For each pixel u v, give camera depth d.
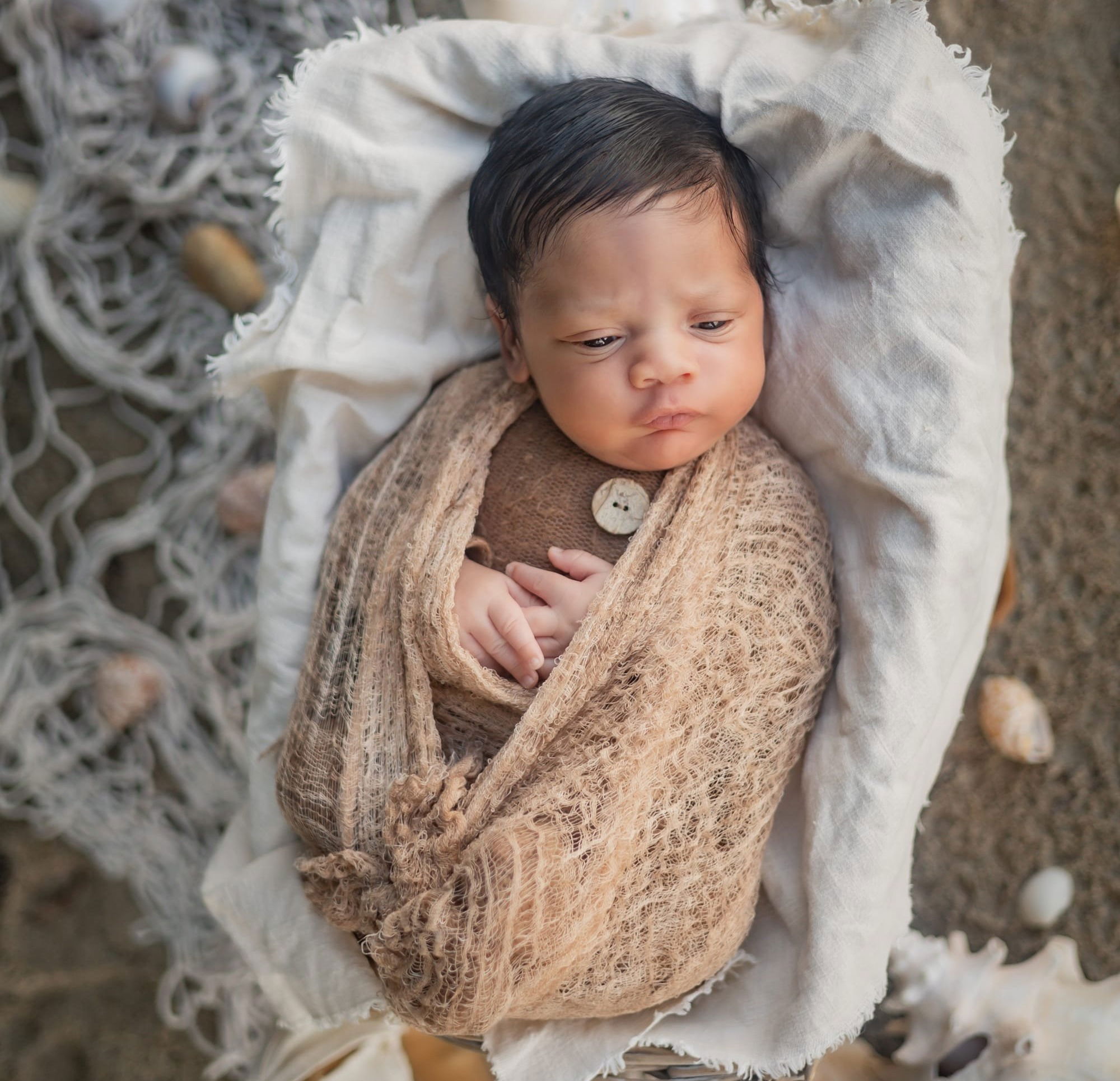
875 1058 1.38
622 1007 1.02
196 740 1.68
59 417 1.67
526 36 1.05
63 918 1.72
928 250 0.99
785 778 1.04
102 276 1.62
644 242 0.92
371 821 0.99
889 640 1.02
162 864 1.69
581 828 0.90
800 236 1.07
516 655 0.99
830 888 1.03
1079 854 1.45
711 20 1.09
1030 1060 1.25
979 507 1.03
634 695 0.94
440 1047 1.30
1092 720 1.45
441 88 1.07
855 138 0.98
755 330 1.00
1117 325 1.41
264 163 1.55
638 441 0.99
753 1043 1.08
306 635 1.14
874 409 1.03
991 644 1.48
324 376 1.12
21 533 1.69
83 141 1.54
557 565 1.03
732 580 0.99
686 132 0.96
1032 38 1.42
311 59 1.07
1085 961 1.45
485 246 1.04
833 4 1.00
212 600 1.64
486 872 0.87
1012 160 1.44
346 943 1.09
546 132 0.97
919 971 1.31
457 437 1.07
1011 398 1.46
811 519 1.06
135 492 1.67
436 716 1.03
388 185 1.07
